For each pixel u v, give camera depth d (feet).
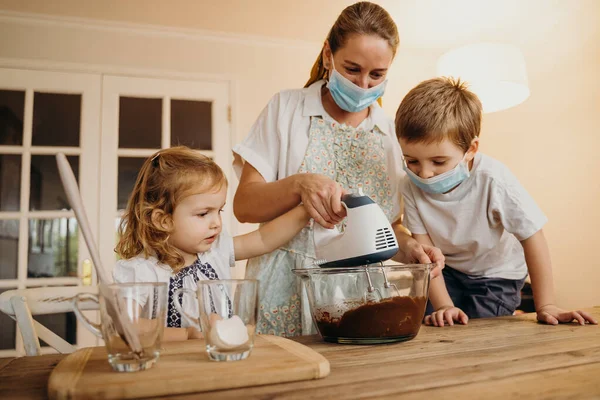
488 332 2.99
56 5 9.26
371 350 2.45
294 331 3.83
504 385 1.73
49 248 9.29
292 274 3.87
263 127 4.17
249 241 3.82
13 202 9.29
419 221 4.59
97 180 9.52
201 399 1.63
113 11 9.50
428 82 4.15
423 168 3.96
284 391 1.70
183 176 3.45
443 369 1.98
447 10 9.62
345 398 1.60
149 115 9.99
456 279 4.95
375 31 3.63
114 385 1.66
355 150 4.08
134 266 3.49
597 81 8.29
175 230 3.51
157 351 1.95
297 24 10.14
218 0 9.18
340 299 2.65
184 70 10.21
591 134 8.38
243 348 2.03
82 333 9.18
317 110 4.09
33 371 2.16
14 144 9.36
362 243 2.87
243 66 10.57
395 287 2.63
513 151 10.14
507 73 7.04
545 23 9.52
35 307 3.27
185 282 3.54
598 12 8.30
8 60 9.39
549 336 2.78
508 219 4.20
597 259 8.20
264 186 3.72
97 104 9.70
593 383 1.74
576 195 8.64
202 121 10.25
